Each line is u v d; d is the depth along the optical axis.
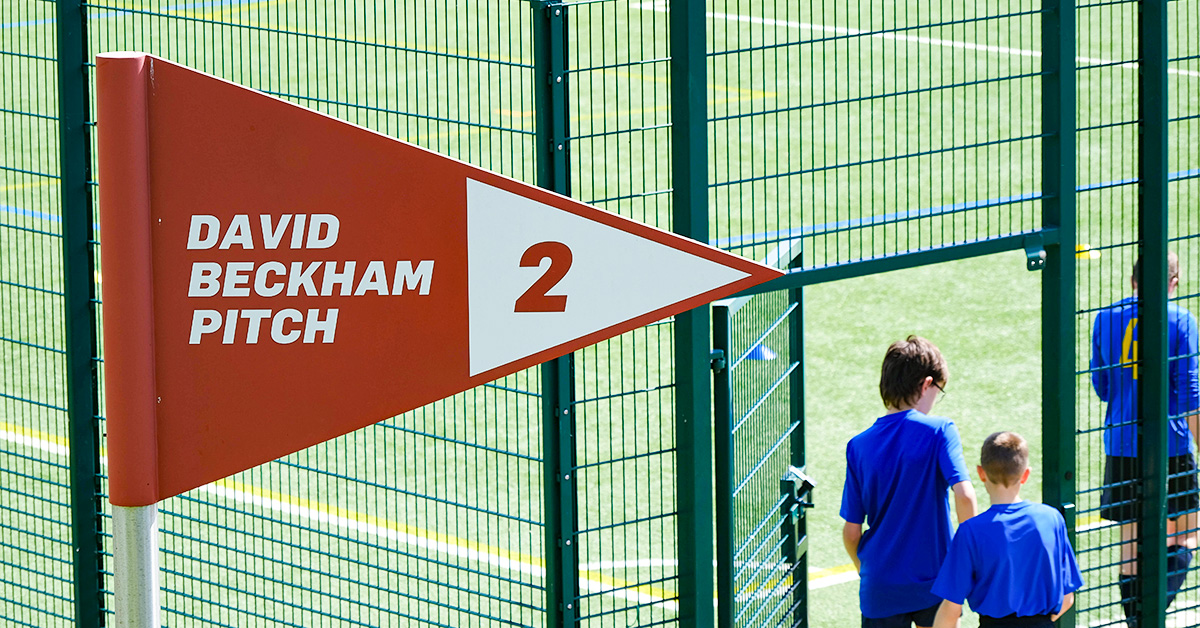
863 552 10.56
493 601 13.53
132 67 4.84
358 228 5.00
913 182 26.94
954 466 10.08
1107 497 12.26
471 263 5.04
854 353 20.31
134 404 5.04
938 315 21.55
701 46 8.34
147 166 4.92
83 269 9.96
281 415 5.14
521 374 19.11
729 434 9.05
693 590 9.05
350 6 35.53
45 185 26.80
